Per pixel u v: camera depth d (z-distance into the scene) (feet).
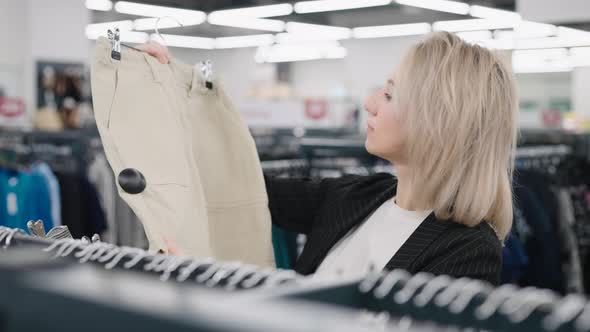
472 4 27.94
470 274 3.84
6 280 1.35
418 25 32.19
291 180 5.37
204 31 46.83
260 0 27.30
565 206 13.33
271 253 4.92
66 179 14.02
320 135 28.04
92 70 3.73
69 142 16.17
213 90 4.77
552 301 1.73
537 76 50.03
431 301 1.90
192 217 3.70
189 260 2.25
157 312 1.16
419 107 4.16
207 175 4.65
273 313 1.19
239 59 53.31
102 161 15.76
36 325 1.30
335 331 1.15
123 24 34.09
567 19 21.67
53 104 25.12
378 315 1.98
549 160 15.23
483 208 4.06
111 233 15.02
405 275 1.98
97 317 1.22
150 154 3.70
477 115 4.08
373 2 24.80
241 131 4.86
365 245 4.42
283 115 28.19
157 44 4.39
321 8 25.86
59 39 26.66
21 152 15.11
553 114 32.58
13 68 26.02
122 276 1.44
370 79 46.26
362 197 4.68
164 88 4.02
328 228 4.65
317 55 48.93
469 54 4.20
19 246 2.78
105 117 3.68
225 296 1.36
